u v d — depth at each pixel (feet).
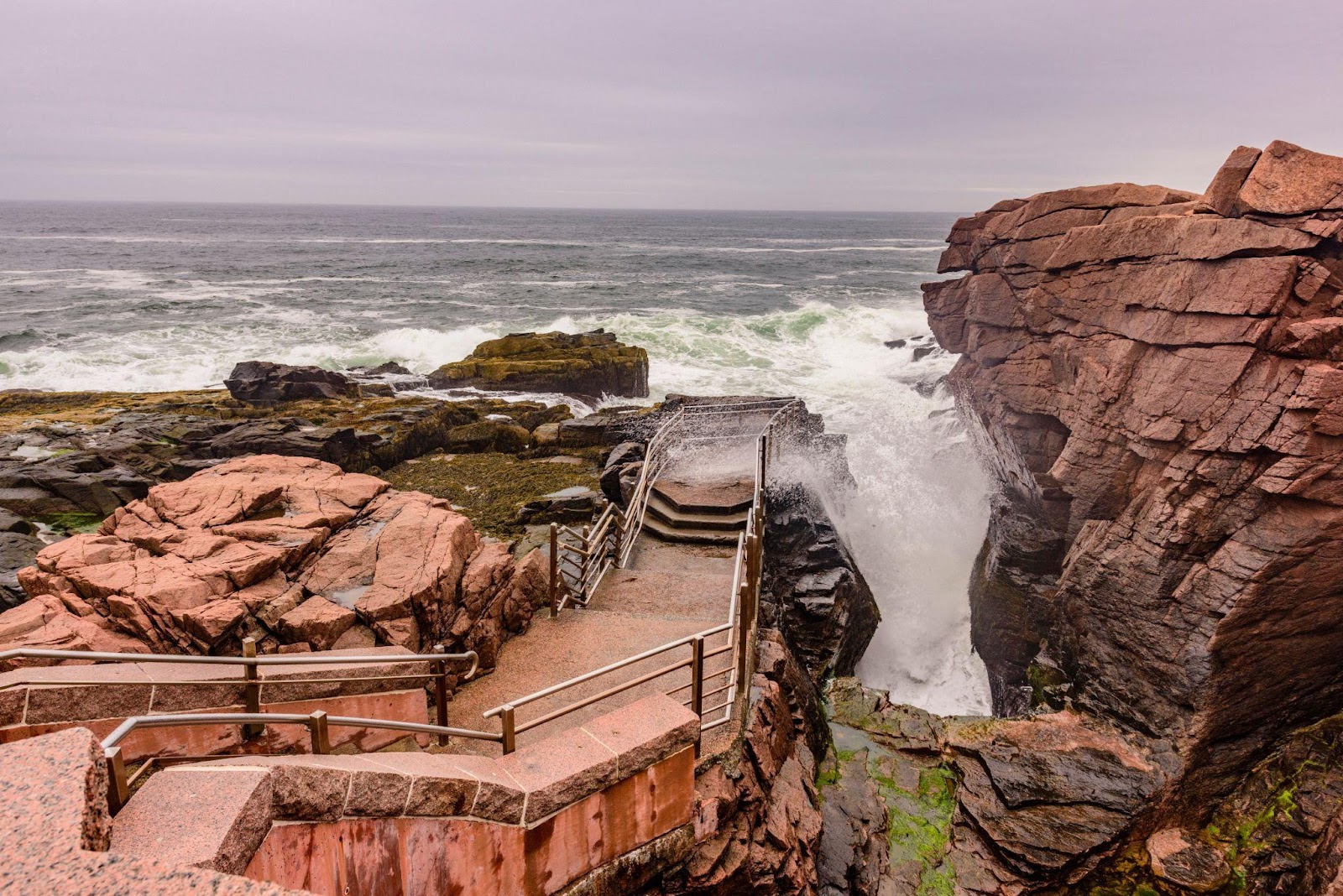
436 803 13.30
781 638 32.60
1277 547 32.96
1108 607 38.52
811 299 209.36
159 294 193.67
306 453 62.28
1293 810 31.01
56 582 20.61
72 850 6.27
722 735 21.98
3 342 124.88
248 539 23.34
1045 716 36.60
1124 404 40.81
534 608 29.04
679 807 18.53
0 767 7.34
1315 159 35.06
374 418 75.41
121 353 118.83
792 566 42.57
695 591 33.55
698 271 287.89
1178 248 38.99
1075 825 30.32
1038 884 28.76
